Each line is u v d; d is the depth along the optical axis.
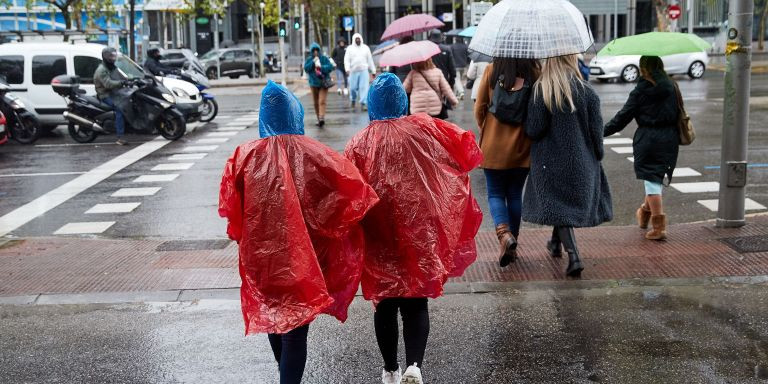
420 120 4.35
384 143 4.24
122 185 12.20
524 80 6.42
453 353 5.15
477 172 12.34
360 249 4.18
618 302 5.99
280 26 33.22
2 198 11.41
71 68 17.83
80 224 9.67
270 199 3.89
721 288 6.23
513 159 6.57
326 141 16.19
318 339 5.45
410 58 10.23
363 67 22.81
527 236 8.17
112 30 26.98
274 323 3.87
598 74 29.34
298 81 36.38
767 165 12.09
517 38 6.04
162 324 5.82
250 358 5.16
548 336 5.39
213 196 11.18
